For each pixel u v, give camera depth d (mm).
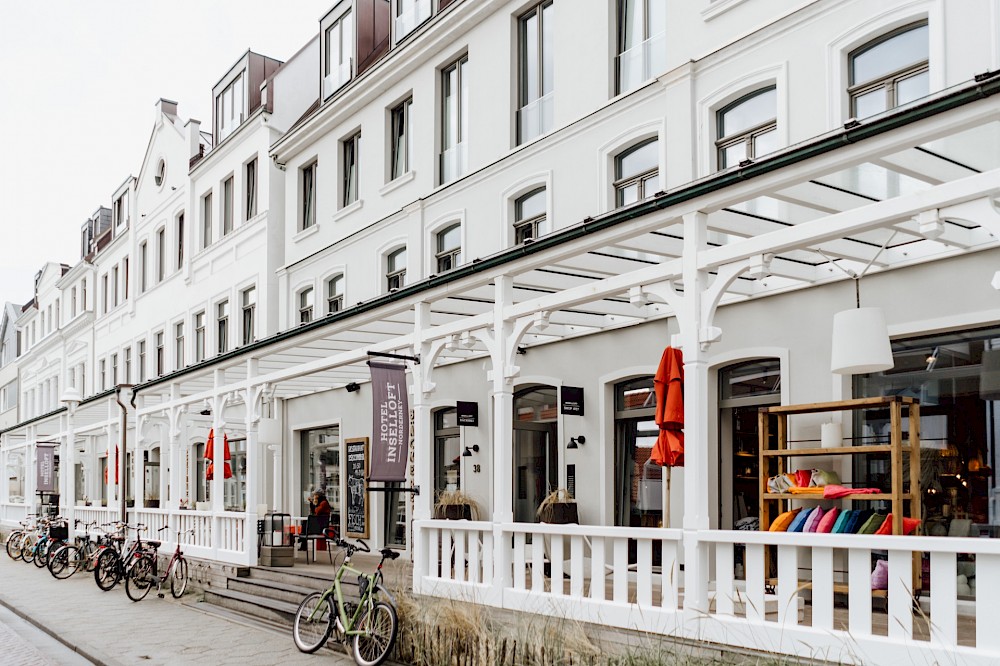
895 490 8258
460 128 16531
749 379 11078
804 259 9734
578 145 13414
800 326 10250
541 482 14148
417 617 9305
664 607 7781
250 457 14844
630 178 12656
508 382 9797
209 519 16562
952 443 8961
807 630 6605
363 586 9711
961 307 8773
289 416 21406
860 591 6414
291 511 20969
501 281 9859
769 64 10750
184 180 27297
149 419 21578
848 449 8789
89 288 37188
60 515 26016
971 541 5762
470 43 15961
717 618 7203
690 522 7531
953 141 8320
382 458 10508
